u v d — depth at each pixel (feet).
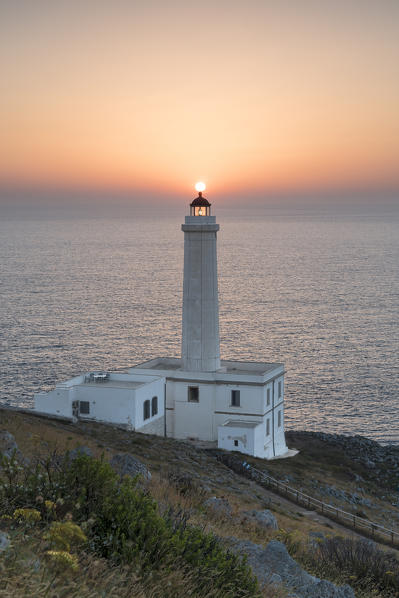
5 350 611.06
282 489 182.70
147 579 44.65
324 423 419.33
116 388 222.69
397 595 73.20
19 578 37.70
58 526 46.09
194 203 251.19
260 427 233.76
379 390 497.87
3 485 53.83
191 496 109.70
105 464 55.93
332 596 60.13
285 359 597.11
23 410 221.46
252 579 53.72
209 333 247.50
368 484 226.58
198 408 243.81
